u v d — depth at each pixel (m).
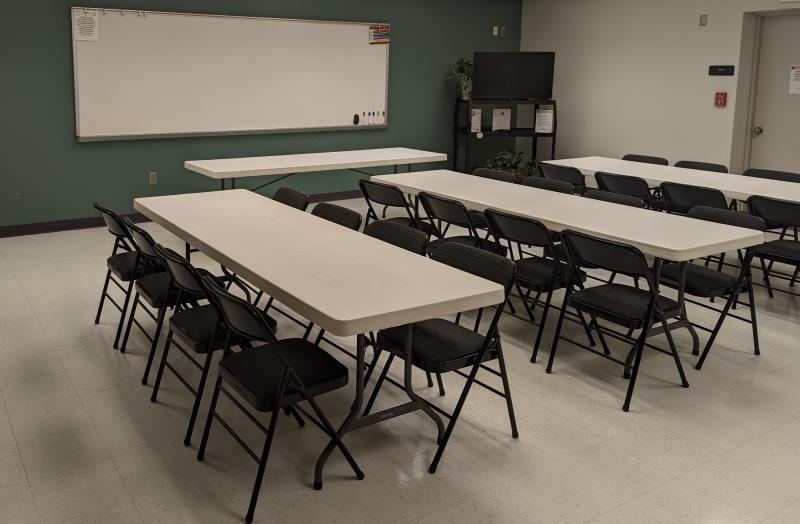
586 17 8.84
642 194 5.52
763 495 2.66
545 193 4.78
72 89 6.51
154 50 6.82
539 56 8.67
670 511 2.55
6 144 6.31
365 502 2.59
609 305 3.47
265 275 2.78
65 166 6.62
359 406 2.70
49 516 2.49
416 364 2.80
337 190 8.52
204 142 7.36
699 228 3.75
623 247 3.29
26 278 5.18
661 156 8.30
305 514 2.52
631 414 3.28
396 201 5.04
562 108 9.34
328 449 2.65
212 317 3.20
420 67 8.82
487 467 2.82
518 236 4.00
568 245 3.64
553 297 4.95
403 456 2.90
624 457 2.91
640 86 8.38
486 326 4.38
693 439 3.06
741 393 3.51
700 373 3.73
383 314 2.34
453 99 9.23
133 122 6.86
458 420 3.20
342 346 4.03
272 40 7.52
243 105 7.48
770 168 7.74
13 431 3.06
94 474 2.75
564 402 3.39
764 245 4.76
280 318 4.46
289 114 7.82
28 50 6.25
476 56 8.69
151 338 4.07
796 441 3.06
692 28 7.76
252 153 7.70
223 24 7.16
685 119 8.00
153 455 2.89
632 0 8.29
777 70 7.50
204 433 2.84
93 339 4.07
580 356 3.94
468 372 3.70
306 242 3.32
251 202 4.30
